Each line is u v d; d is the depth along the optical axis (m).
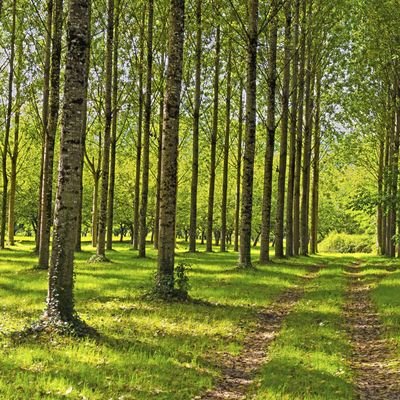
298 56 32.19
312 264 30.06
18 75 34.38
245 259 23.81
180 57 15.20
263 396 7.41
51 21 26.39
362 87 35.19
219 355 9.77
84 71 10.61
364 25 29.62
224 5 26.03
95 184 43.00
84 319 11.70
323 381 8.21
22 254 32.00
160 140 34.50
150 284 17.98
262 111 37.75
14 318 11.81
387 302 15.62
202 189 65.56
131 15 30.80
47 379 7.29
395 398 7.74
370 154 45.12
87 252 34.47
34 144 44.66
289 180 34.22
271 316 13.98
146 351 9.31
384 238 45.66
